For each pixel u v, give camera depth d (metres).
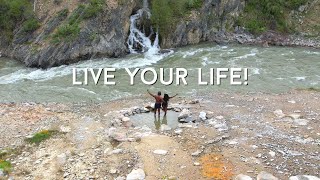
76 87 30.44
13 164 17.14
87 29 37.97
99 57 38.34
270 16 47.66
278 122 21.45
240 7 47.53
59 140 19.52
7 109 24.72
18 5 40.75
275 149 17.86
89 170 16.39
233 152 17.66
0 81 32.06
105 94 28.84
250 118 22.20
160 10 41.41
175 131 20.22
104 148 18.39
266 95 27.80
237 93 28.50
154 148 18.09
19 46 38.72
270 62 37.06
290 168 16.16
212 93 28.53
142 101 26.55
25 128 21.19
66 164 16.97
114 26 39.34
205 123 21.41
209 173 15.93
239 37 45.50
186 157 17.25
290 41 45.16
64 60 36.44
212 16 45.19
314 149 17.91
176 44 42.78
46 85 31.02
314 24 47.66
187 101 26.14
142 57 38.88
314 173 15.75
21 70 35.25
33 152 18.30
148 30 42.69
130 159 17.12
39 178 15.95
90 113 23.97
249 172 15.89
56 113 23.97
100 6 38.97
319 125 20.92
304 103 25.36
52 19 39.31
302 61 37.62
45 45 36.75
